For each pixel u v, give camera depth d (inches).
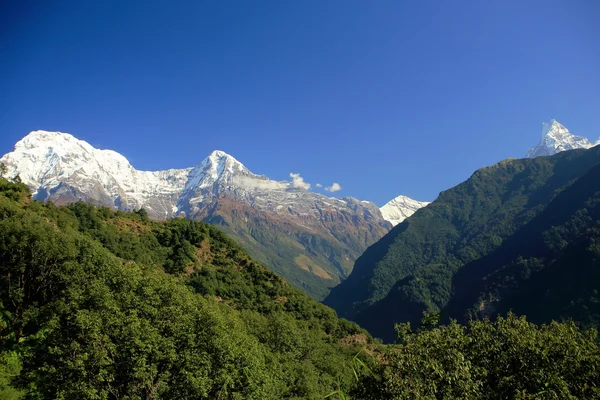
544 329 1031.6
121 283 1549.0
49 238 1961.1
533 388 797.9
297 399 2081.7
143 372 1163.3
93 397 1090.1
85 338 1203.2
